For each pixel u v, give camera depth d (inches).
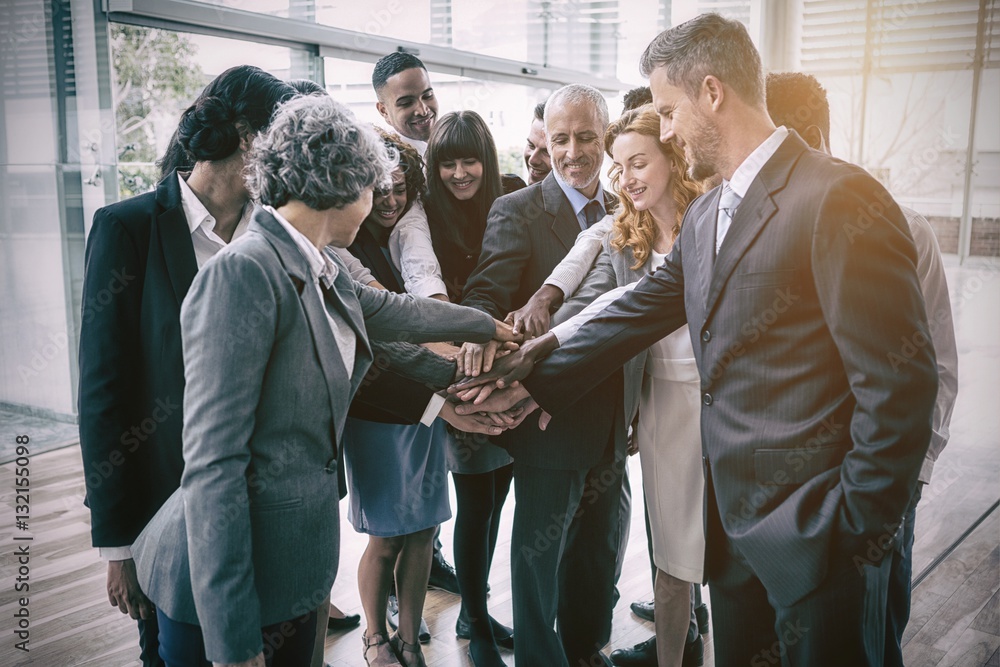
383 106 111.0
